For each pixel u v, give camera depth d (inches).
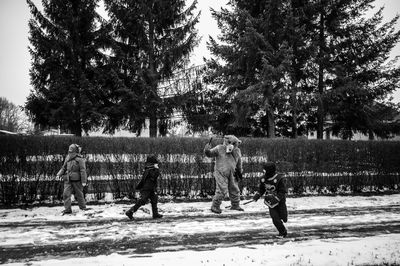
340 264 210.1
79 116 863.1
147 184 356.8
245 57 858.1
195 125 901.8
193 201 461.1
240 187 494.0
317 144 526.9
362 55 888.9
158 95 872.9
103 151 454.0
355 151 542.9
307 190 534.6
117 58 877.8
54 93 841.5
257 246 256.1
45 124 908.0
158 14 893.8
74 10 920.9
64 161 424.5
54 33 877.2
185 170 477.1
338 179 533.3
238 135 964.6
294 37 820.6
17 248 254.4
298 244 259.0
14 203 430.0
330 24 904.9
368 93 850.1
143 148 463.2
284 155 514.0
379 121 914.7
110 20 896.9
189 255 232.1
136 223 335.3
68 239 278.1
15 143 430.0
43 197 440.8
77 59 897.5
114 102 925.2
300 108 836.6
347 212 390.6
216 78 911.7
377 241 263.9
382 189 556.4
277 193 286.2
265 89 800.9
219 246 258.1
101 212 386.9
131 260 221.8
